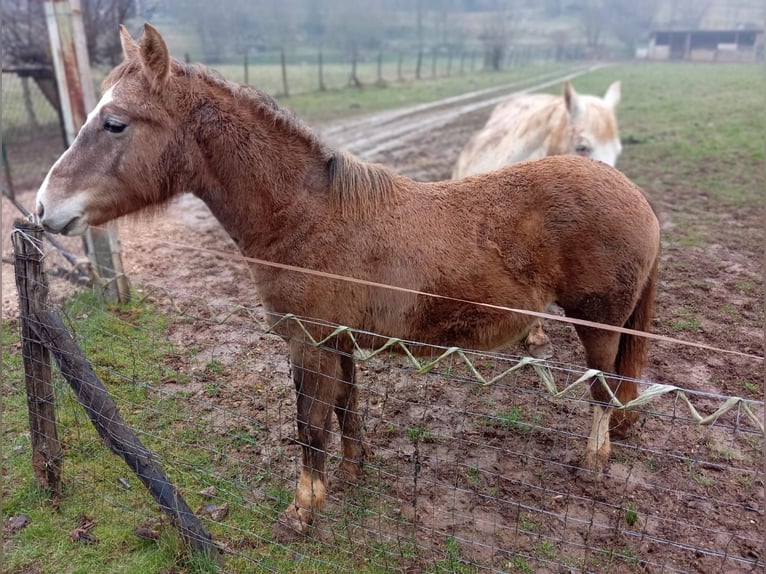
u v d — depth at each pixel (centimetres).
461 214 294
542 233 291
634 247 290
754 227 701
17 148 1091
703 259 611
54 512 308
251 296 549
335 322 286
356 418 329
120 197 282
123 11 1054
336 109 1812
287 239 283
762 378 414
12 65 991
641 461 340
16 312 509
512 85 2722
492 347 308
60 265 588
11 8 988
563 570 273
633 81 2750
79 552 285
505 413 389
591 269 291
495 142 604
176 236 712
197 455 347
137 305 521
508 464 343
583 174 295
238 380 418
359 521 303
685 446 352
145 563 278
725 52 4544
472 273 287
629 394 326
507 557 280
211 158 283
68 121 486
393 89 2430
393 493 323
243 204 286
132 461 275
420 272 285
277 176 282
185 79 278
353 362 316
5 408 383
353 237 282
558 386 420
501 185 301
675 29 4831
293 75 2570
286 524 297
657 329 478
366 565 278
